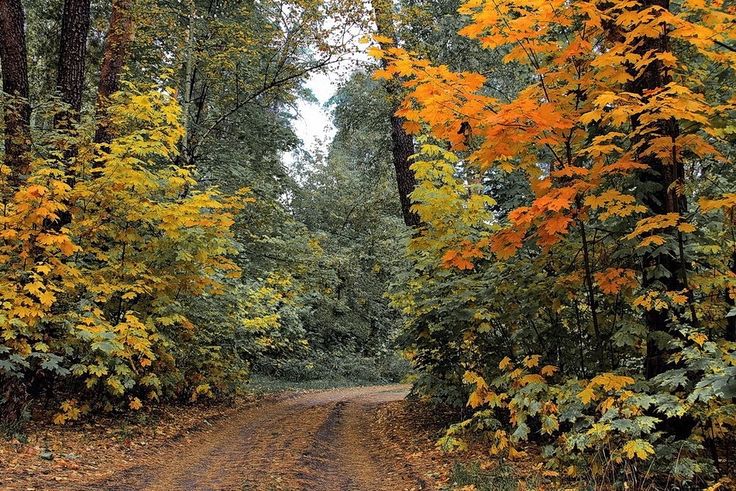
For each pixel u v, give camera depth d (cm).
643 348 574
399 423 922
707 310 486
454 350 740
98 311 684
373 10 1184
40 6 1352
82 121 886
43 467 533
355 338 2691
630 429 405
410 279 848
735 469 458
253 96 1397
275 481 532
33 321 634
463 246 549
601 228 532
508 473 512
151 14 1184
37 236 654
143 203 759
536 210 423
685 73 549
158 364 862
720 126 480
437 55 1234
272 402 1321
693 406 417
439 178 789
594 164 490
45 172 667
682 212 521
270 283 1488
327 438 821
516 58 488
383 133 1655
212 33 1351
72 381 785
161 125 941
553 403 529
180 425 860
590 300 536
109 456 625
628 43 439
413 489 523
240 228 1438
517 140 432
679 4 558
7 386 655
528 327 650
